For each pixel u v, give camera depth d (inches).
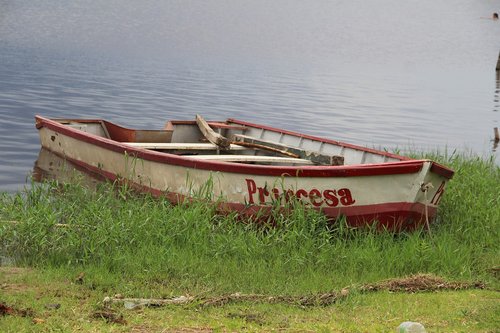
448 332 309.4
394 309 339.3
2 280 362.0
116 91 1317.7
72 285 358.9
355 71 1925.4
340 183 470.9
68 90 1284.4
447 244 446.9
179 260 399.2
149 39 2311.8
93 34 2319.1
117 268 387.5
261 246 430.6
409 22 3745.1
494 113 1346.0
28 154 780.6
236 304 340.2
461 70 2062.0
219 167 502.0
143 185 566.9
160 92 1346.0
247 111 1213.1
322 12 3998.5
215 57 1998.0
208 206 493.0
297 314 329.7
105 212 457.1
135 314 319.9
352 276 399.5
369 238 455.2
